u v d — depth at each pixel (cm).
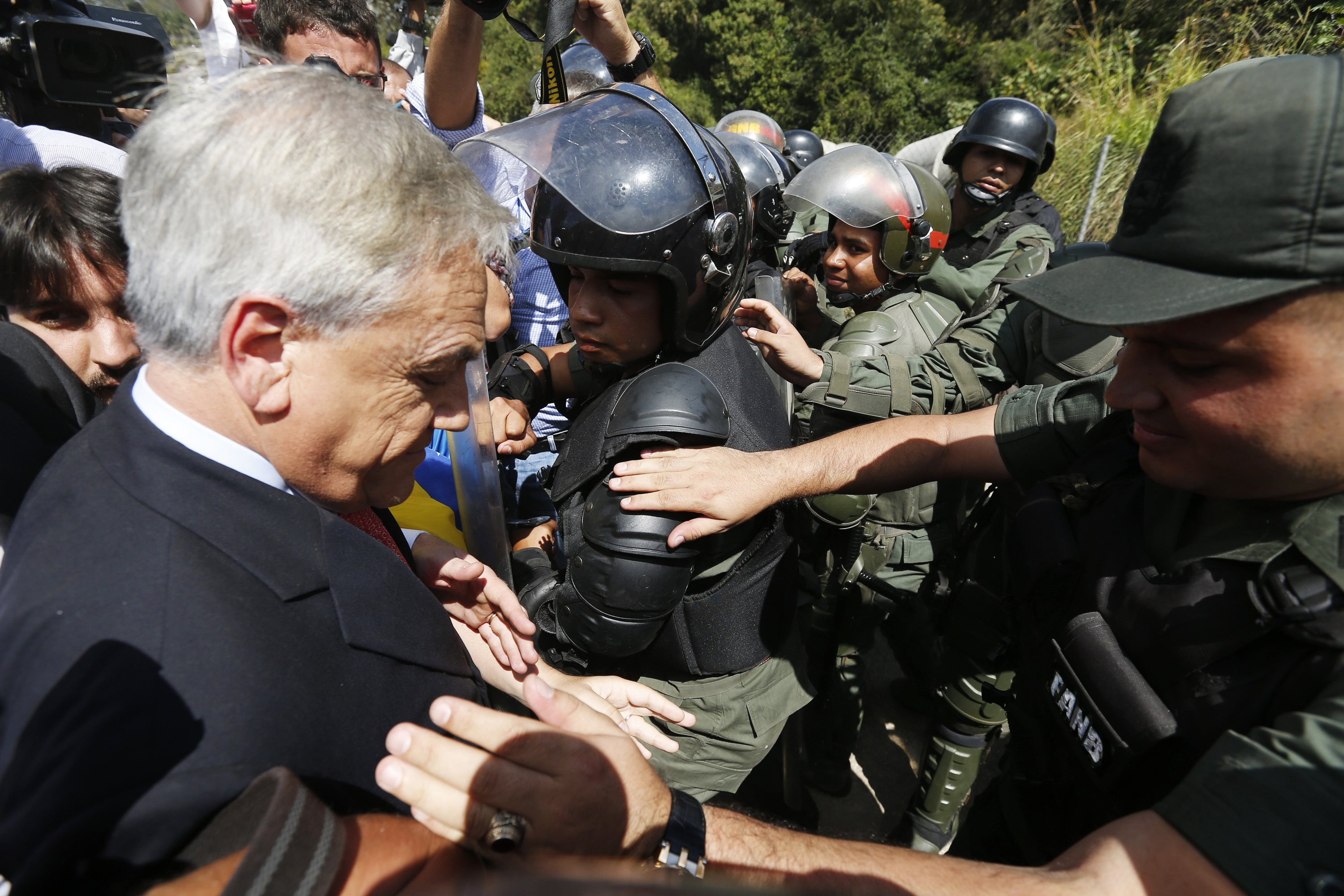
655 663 152
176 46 210
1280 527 85
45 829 58
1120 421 124
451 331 80
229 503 75
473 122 255
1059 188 706
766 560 147
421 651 85
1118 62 843
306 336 73
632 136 134
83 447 79
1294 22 764
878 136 1716
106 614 67
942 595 211
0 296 135
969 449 145
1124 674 97
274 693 69
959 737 209
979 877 77
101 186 134
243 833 60
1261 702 84
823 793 255
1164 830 74
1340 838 64
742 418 147
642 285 138
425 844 69
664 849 78
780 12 2100
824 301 309
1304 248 69
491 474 154
